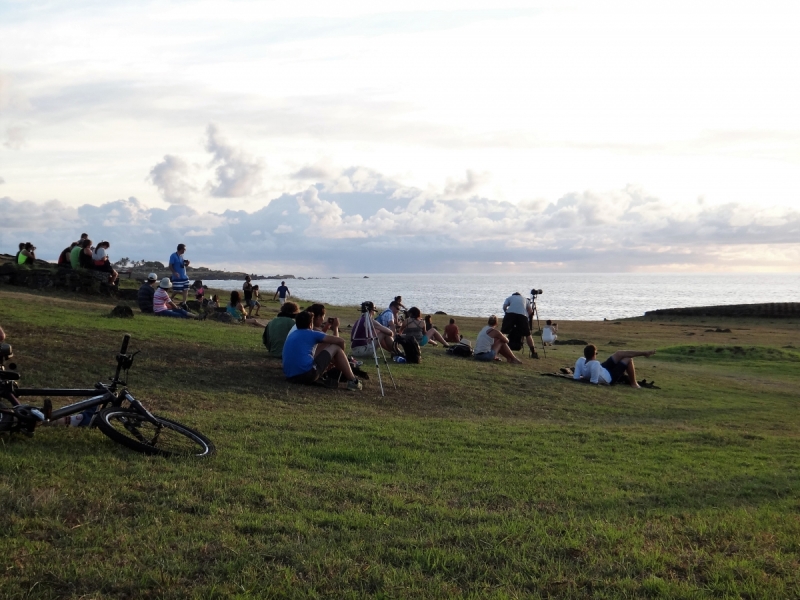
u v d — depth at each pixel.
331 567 4.70
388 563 4.85
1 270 28.73
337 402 12.79
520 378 18.02
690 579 4.87
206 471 6.78
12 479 5.81
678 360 29.84
